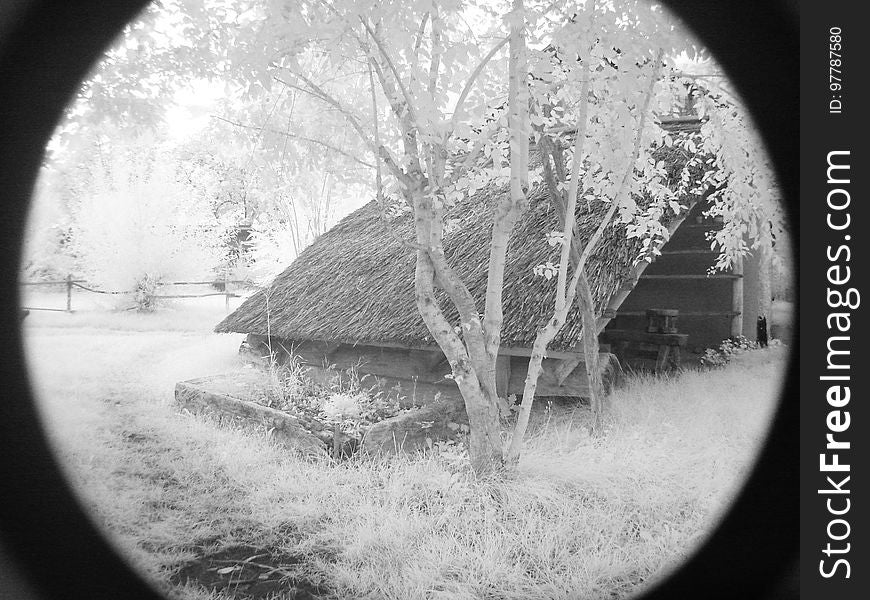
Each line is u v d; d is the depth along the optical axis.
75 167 11.03
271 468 3.98
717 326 7.40
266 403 4.97
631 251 4.88
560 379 4.86
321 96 3.62
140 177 13.40
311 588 2.74
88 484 3.77
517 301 4.93
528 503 3.32
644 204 5.14
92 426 4.95
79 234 13.20
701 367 6.57
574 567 2.80
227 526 3.28
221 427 4.94
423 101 3.19
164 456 4.27
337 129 4.09
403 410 4.79
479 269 5.56
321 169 4.18
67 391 6.11
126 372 7.21
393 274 6.33
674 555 2.88
